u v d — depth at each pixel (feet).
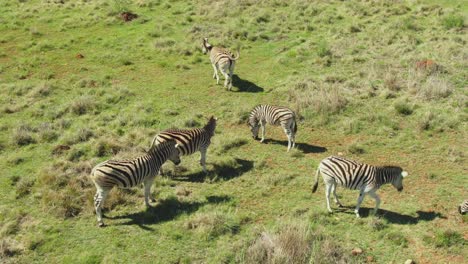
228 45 75.61
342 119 53.47
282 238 32.78
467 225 35.63
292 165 45.14
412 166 44.42
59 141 49.19
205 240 34.32
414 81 59.41
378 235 34.42
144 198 38.93
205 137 43.27
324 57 68.80
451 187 40.73
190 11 89.81
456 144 47.80
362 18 84.33
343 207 38.19
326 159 37.11
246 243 33.58
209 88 62.59
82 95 59.98
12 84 62.59
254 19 84.02
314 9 87.97
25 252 33.06
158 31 80.53
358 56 69.10
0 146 48.24
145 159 36.83
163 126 52.75
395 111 53.98
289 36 78.74
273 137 51.31
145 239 34.45
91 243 34.06
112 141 47.70
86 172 42.83
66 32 81.56
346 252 32.50
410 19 80.38
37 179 41.55
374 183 35.19
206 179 42.42
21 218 36.76
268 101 58.54
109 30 82.58
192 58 71.15
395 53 69.15
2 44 76.48
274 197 40.01
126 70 68.28
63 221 36.50
